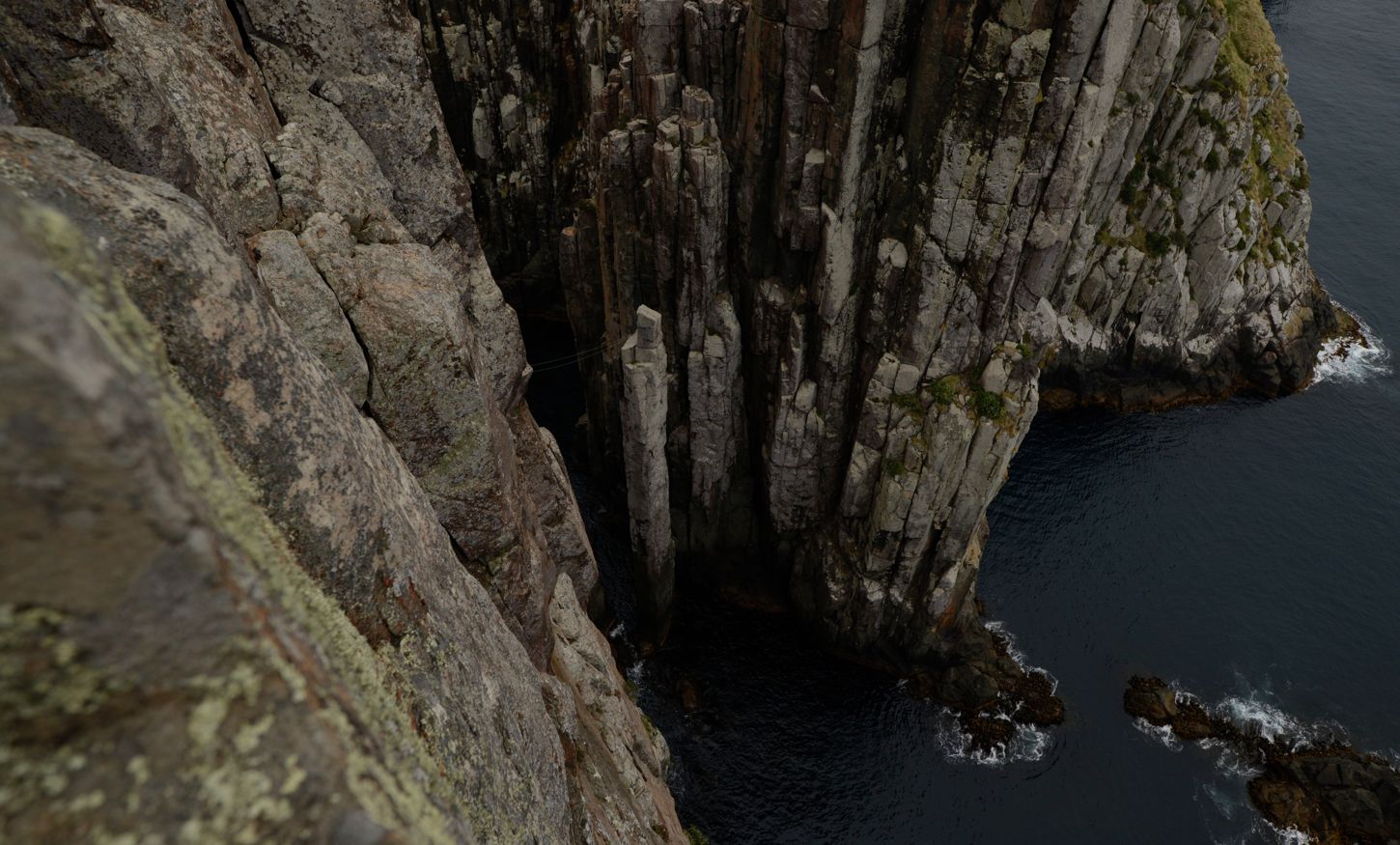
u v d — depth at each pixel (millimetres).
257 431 7605
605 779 25875
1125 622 67438
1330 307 95000
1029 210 43219
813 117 45281
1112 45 38188
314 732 4895
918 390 51156
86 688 4113
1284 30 149000
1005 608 67812
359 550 8922
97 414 3855
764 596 68000
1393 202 111938
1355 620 68125
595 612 62312
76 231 4691
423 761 6863
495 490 18250
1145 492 78438
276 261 13797
